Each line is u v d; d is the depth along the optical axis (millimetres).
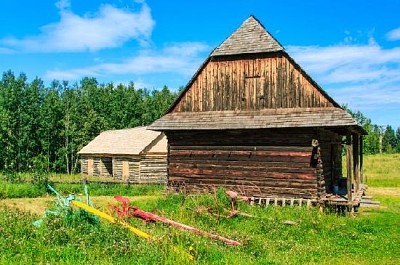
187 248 11812
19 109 63125
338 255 13656
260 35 24234
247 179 23750
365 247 14727
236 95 24406
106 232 12336
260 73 23938
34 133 63938
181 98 25766
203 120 24547
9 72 83062
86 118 67000
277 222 17047
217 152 24656
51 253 10781
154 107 81938
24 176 41500
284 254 13234
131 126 75750
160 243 11766
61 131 65125
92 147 49469
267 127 22500
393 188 35688
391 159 66938
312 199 22000
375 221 19469
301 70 22891
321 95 22422
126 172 43000
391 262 12984
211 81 25078
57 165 64625
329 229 17062
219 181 24422
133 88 83625
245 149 23969
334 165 27547
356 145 26922
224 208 18047
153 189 32875
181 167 25484
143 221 15180
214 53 24875
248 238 14250
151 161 41906
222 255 11891
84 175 49531
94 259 10711
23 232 12102
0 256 10461
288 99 23141
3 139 60500
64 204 13734
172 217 16719
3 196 27609
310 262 12641
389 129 123250
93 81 103875
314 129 22281
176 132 25797
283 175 22875
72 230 12211
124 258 10883
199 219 17047
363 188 27656
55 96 70875
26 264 10047
